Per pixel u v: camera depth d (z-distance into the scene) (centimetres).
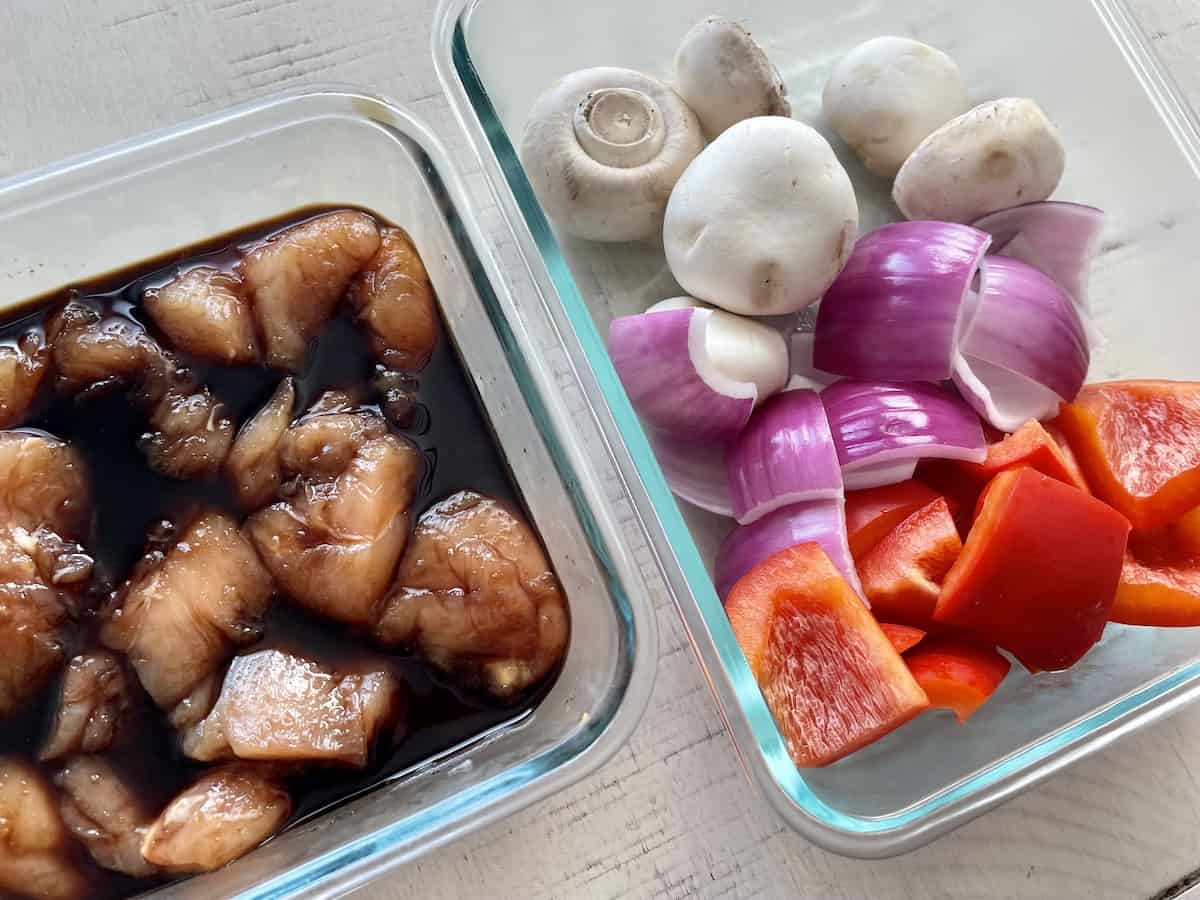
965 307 27
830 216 25
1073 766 25
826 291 27
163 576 22
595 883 24
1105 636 26
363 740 22
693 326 25
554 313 26
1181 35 31
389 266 25
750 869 24
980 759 24
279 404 24
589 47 29
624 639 23
